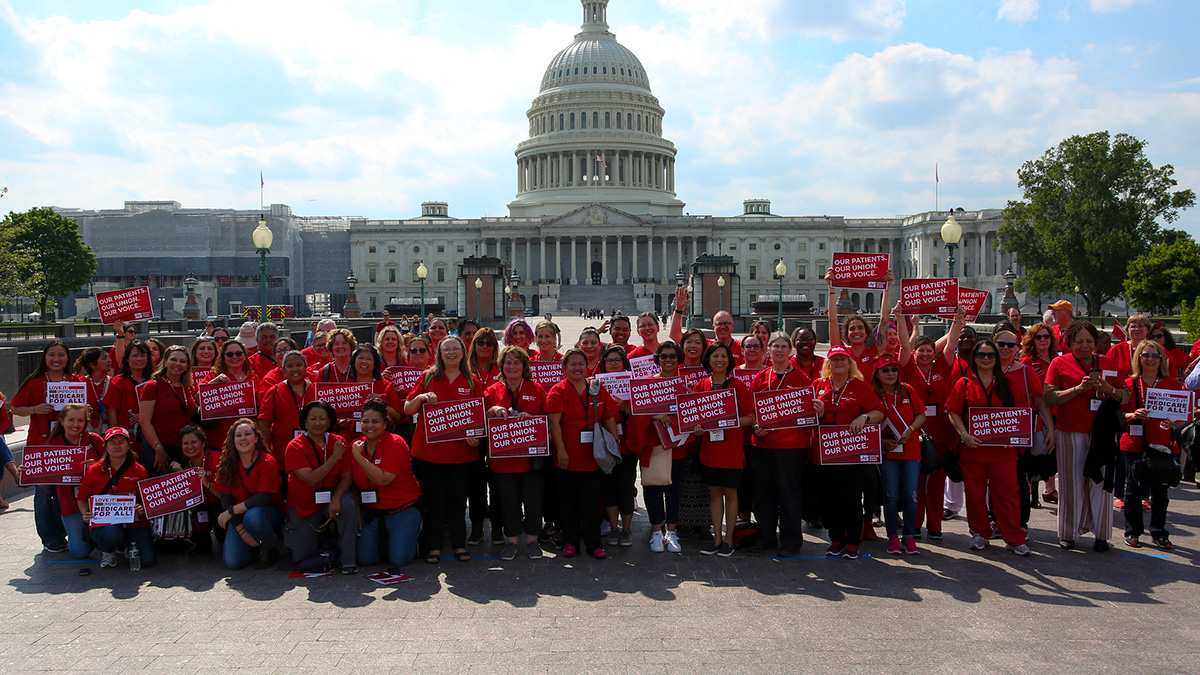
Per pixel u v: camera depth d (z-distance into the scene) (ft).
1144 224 290.15
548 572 40.34
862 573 39.70
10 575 39.93
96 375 49.47
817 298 548.31
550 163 571.28
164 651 30.73
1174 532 46.57
